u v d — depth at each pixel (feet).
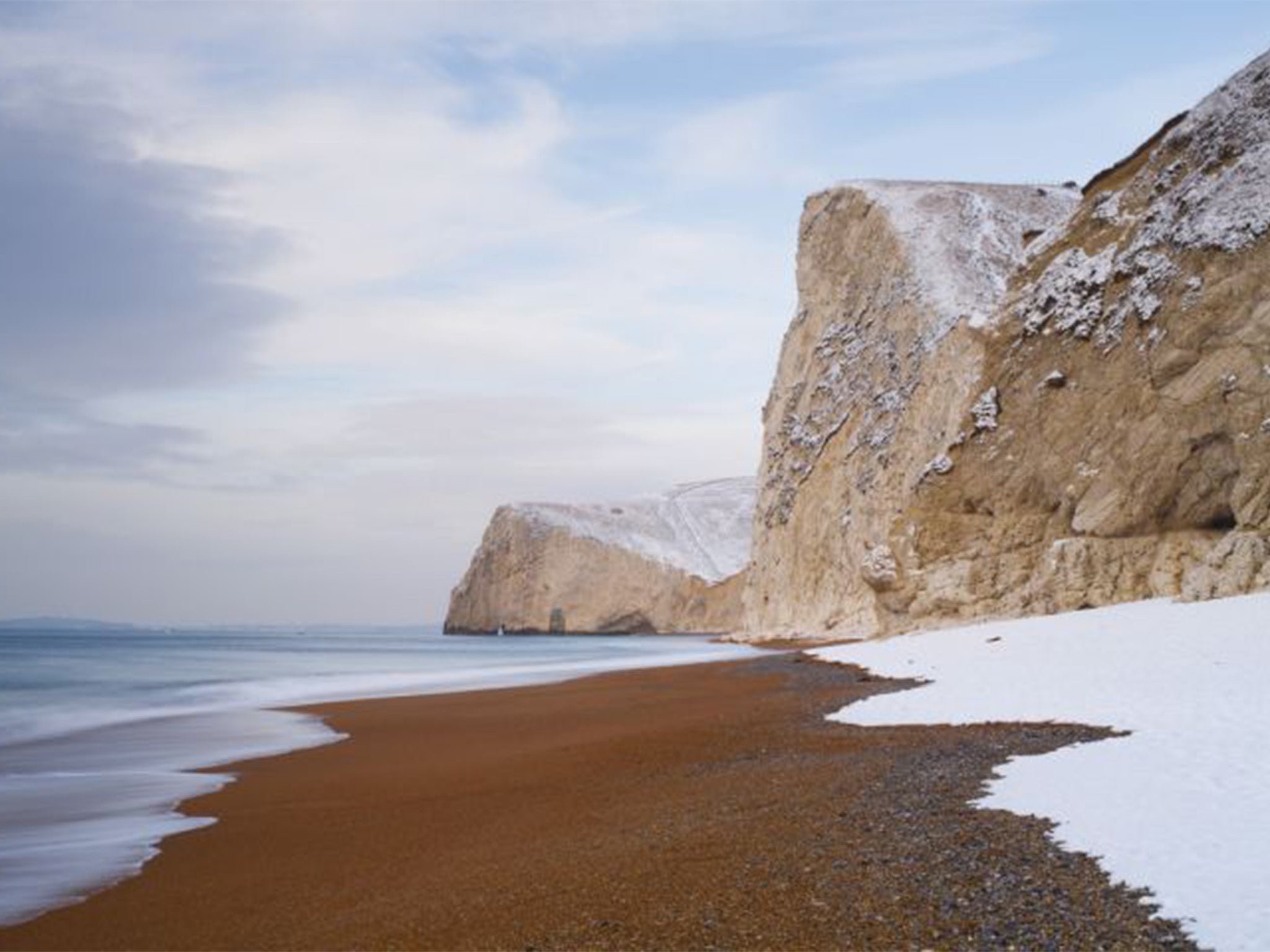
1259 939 22.09
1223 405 101.65
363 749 70.54
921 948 23.85
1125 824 31.63
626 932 27.07
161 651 293.64
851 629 176.65
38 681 150.41
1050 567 115.24
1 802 53.31
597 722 78.18
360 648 316.40
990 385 137.18
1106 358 120.16
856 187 228.02
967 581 127.44
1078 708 57.21
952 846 31.58
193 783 58.29
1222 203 110.52
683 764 54.65
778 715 72.02
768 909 27.66
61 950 30.66
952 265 194.59
